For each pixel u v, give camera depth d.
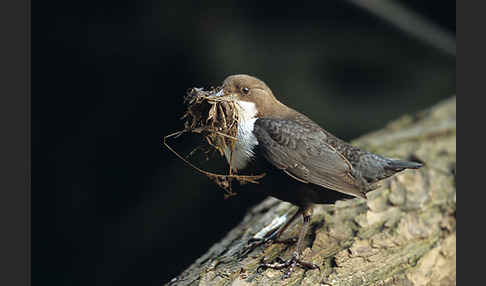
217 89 6.83
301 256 6.29
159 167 11.60
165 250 11.02
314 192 6.37
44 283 10.91
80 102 11.81
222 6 11.69
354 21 12.31
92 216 11.33
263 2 11.92
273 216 7.44
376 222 6.91
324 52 11.83
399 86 12.10
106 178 11.58
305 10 12.16
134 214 11.30
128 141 11.74
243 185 6.78
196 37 11.39
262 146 6.35
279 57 11.45
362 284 5.91
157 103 11.73
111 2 11.63
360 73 11.90
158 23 11.52
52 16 11.67
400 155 8.61
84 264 11.01
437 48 12.41
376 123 11.48
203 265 6.41
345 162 6.36
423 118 10.09
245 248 6.60
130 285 10.91
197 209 11.21
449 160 8.35
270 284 5.82
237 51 11.26
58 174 11.50
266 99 6.79
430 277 6.50
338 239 6.58
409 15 12.47
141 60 11.59
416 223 6.94
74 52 11.72
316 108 11.20
